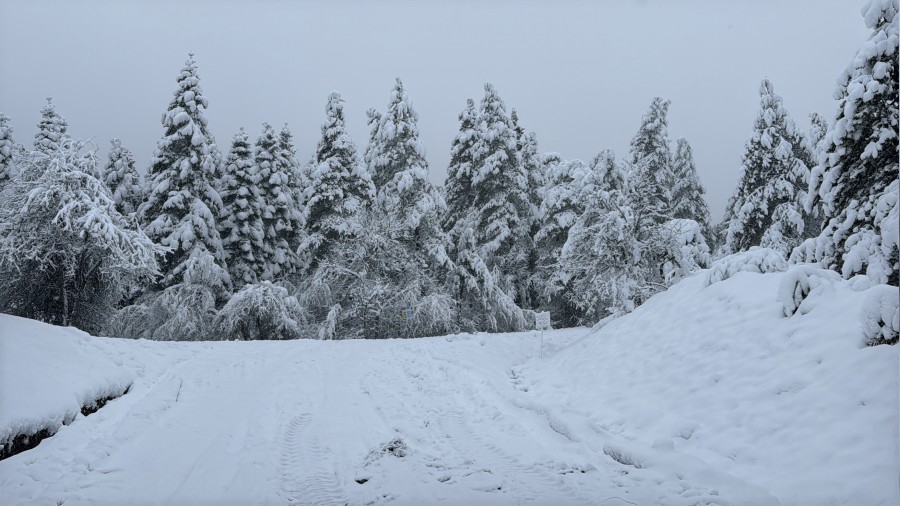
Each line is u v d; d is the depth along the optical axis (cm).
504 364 1723
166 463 820
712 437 852
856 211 1411
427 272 3147
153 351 1545
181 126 3036
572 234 2266
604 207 2239
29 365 995
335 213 3120
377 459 865
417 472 805
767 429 799
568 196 3169
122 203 3394
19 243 2136
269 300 2758
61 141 2255
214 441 925
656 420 971
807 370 859
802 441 738
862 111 1385
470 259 3066
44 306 2262
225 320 2780
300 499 707
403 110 3164
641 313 1500
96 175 2334
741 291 1200
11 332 1093
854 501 600
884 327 792
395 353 1806
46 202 2081
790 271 1046
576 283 2414
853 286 981
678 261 2112
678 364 1116
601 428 1000
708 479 725
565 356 1582
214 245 3023
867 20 1393
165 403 1105
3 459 786
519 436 992
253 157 3591
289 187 3894
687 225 2192
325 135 3228
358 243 2948
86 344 1285
